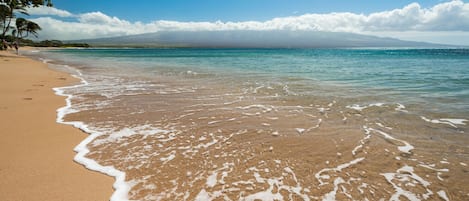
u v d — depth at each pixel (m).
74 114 6.75
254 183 3.49
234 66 23.25
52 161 4.07
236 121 6.27
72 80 13.10
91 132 5.41
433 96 8.95
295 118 6.54
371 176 3.70
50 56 42.00
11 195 3.18
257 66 23.16
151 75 15.81
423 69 19.05
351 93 9.70
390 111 7.11
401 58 36.91
